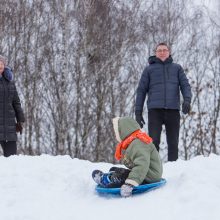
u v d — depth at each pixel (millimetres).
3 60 9406
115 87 22797
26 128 22078
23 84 22641
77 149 21375
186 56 25109
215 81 24734
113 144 21875
